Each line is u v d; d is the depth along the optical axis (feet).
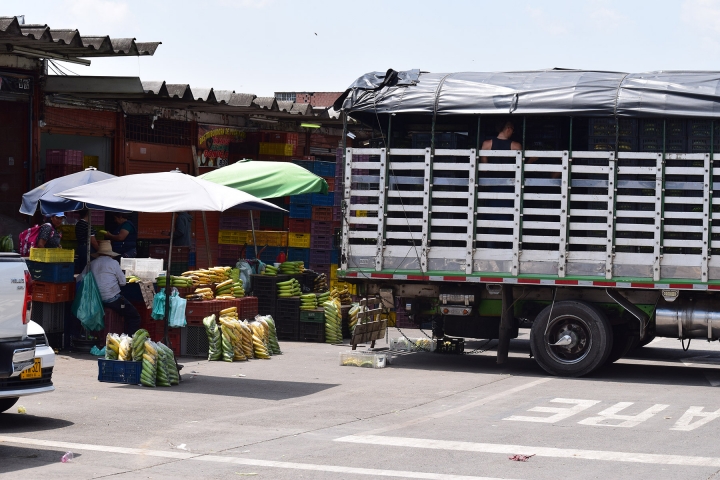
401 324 66.13
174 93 63.62
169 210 38.19
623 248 43.98
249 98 70.38
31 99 59.41
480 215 45.57
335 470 25.55
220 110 73.26
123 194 38.93
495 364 49.52
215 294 52.70
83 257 50.90
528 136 47.16
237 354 48.16
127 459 26.66
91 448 27.94
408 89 46.91
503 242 45.37
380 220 46.73
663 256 43.37
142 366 39.70
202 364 46.78
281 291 57.41
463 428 31.78
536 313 46.85
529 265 44.88
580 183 44.21
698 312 43.62
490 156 45.32
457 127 50.55
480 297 47.24
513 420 33.37
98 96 61.77
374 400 37.42
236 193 40.86
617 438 30.25
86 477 24.40
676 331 44.11
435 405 36.45
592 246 44.29
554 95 44.57
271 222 76.48
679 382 43.55
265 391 39.22
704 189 42.83
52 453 27.20
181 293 49.52
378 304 51.21
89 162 65.41
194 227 75.00
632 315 45.47
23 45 52.80
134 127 69.05
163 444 28.73
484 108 45.24
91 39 54.60
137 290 48.91
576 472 25.57
